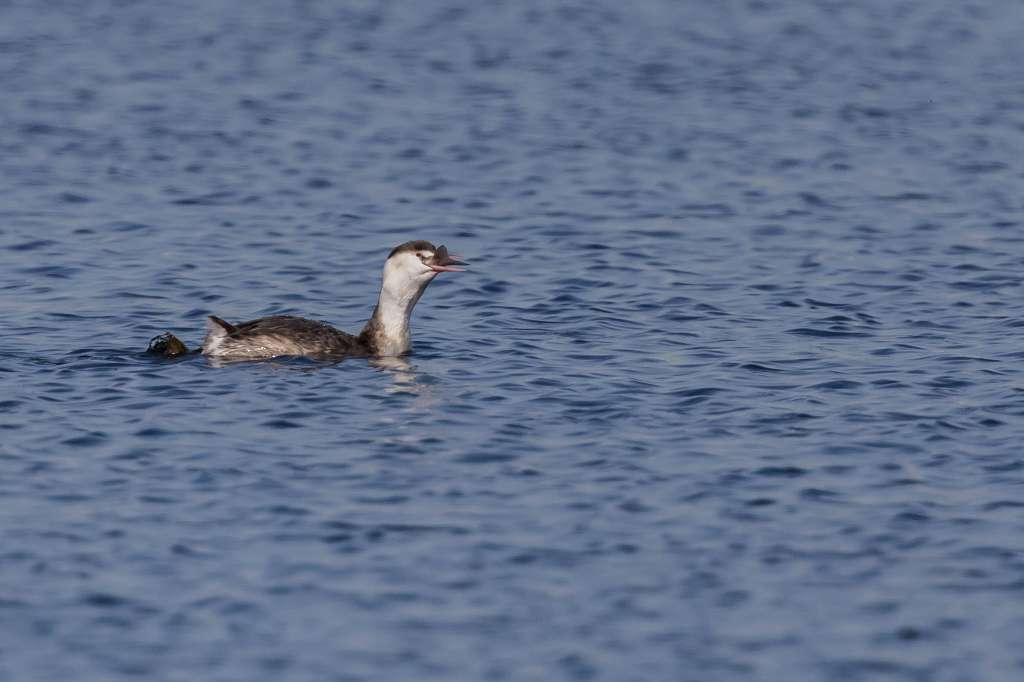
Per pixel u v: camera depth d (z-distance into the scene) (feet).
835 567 46.70
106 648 41.73
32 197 100.68
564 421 58.90
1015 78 150.71
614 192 105.81
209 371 64.28
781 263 87.97
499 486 52.37
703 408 60.49
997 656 41.78
